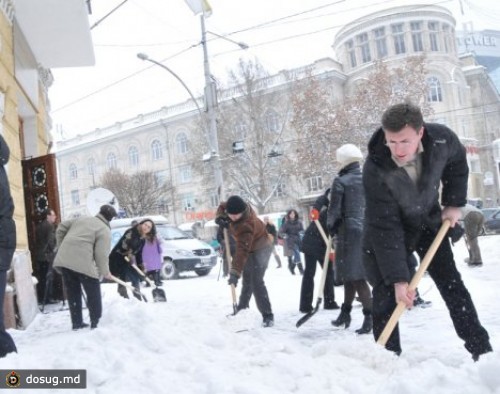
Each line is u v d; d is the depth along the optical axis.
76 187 56.94
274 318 5.84
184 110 49.84
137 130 51.59
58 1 7.52
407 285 3.12
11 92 7.07
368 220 3.21
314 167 30.91
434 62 45.03
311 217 5.85
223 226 6.61
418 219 3.17
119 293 8.33
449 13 46.53
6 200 3.64
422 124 2.85
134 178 40.44
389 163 3.02
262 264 5.55
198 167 35.88
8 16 7.16
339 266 4.92
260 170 32.97
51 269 8.19
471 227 10.08
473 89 50.47
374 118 30.30
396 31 44.84
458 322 3.23
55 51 9.31
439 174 3.05
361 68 43.94
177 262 14.16
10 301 6.05
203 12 14.66
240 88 34.38
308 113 31.56
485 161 49.00
